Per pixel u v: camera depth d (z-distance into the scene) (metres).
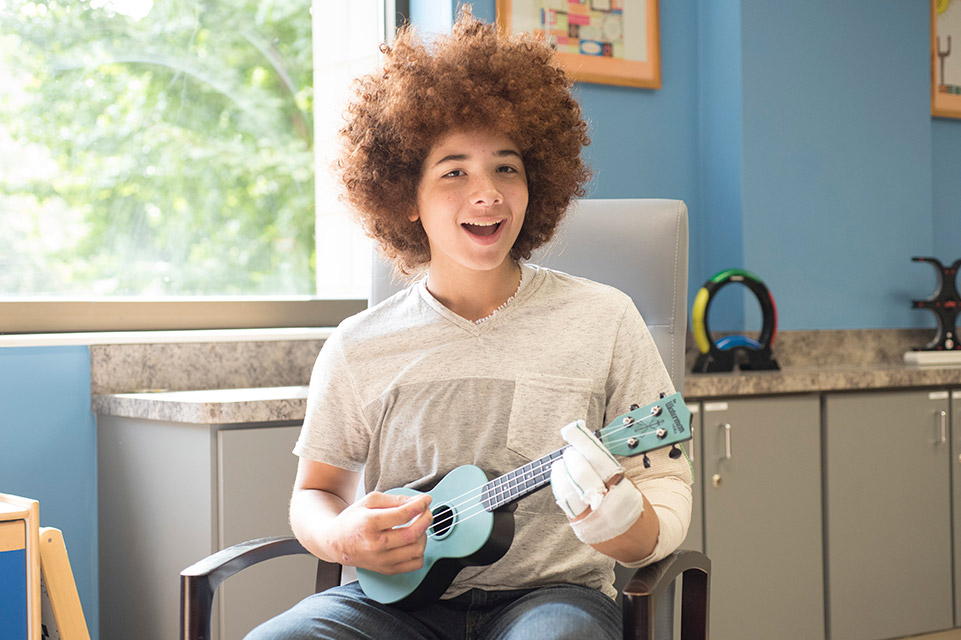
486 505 1.21
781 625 2.57
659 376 1.30
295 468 2.00
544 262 1.72
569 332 1.30
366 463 1.35
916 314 3.36
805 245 3.15
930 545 2.78
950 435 2.82
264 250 2.73
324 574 1.41
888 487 2.72
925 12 3.39
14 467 2.26
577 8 2.93
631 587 1.06
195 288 2.62
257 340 2.54
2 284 2.36
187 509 2.00
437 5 2.74
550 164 1.41
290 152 2.78
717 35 3.13
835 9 3.21
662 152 3.12
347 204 1.50
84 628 1.73
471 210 1.29
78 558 2.34
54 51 2.44
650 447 1.09
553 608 1.14
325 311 2.75
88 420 2.34
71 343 2.27
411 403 1.31
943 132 3.57
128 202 2.53
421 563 1.21
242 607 1.93
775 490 2.57
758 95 3.08
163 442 2.08
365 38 2.87
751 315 3.06
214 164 2.66
